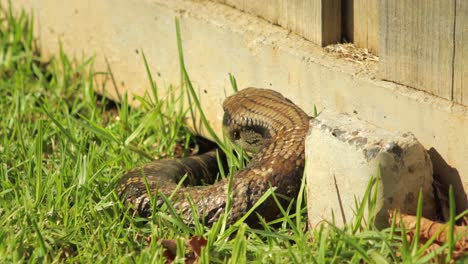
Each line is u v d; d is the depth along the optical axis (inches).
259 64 462.9
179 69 504.1
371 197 364.5
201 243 372.2
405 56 395.9
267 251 361.7
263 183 405.1
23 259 362.6
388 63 403.5
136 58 529.7
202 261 353.7
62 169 434.9
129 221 407.2
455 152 380.2
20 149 467.8
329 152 375.2
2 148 480.4
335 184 376.8
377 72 410.9
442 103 383.9
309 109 444.1
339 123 377.1
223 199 402.6
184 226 387.2
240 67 473.1
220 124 491.8
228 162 455.5
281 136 427.2
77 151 454.0
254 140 458.0
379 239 358.3
